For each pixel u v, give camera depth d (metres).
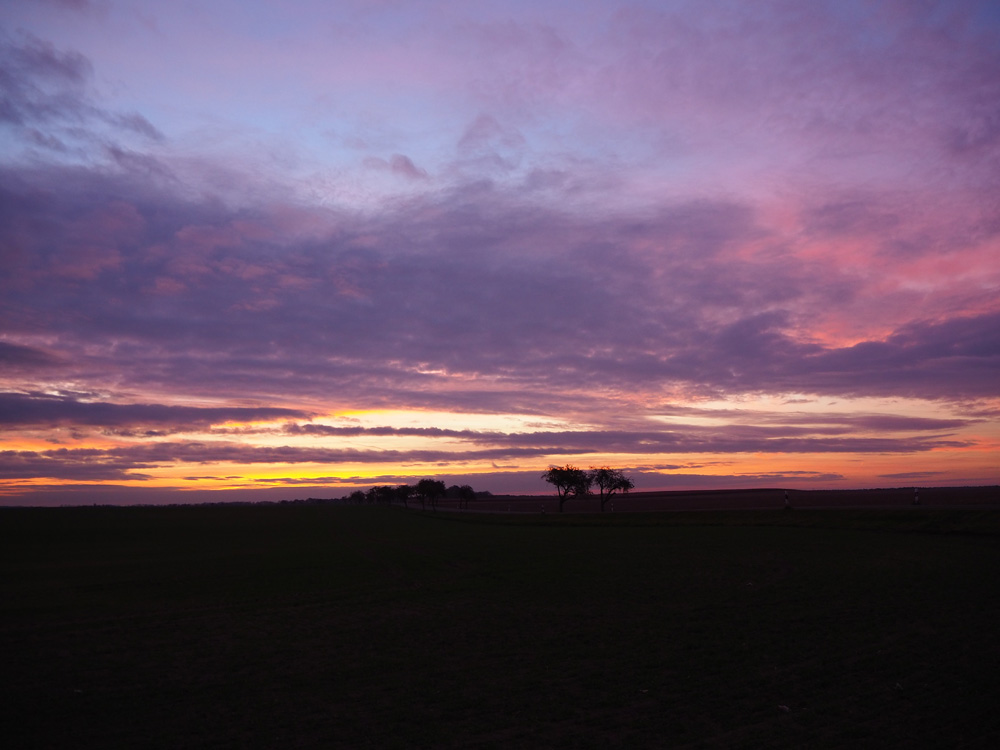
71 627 24.56
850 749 10.53
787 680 14.48
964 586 25.05
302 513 173.50
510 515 110.50
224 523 114.56
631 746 11.20
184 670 17.81
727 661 16.33
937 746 10.48
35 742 12.50
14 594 33.44
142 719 13.72
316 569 42.19
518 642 19.67
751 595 25.86
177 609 28.20
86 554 56.69
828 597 24.34
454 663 17.50
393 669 17.09
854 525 54.69
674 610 23.62
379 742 11.88
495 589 30.88
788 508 71.75
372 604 27.86
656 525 73.50
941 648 16.36
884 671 14.70
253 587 34.53
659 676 15.36
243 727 12.97
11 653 20.36
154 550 60.03
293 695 15.07
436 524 101.56
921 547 39.25
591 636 20.05
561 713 13.05
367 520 121.44
